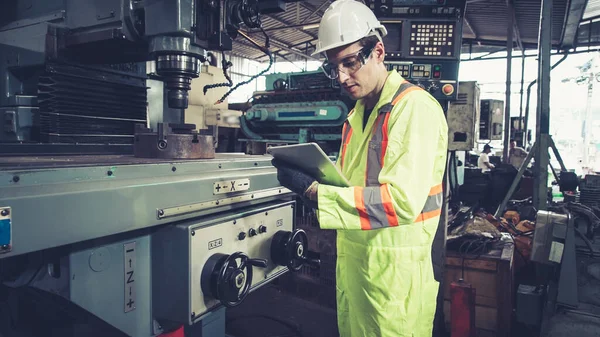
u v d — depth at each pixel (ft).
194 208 3.43
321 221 3.00
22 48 4.60
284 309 8.48
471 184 13.42
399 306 3.34
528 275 10.15
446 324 7.68
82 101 4.69
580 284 7.32
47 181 2.43
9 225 2.12
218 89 12.53
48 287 3.07
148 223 2.99
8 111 4.73
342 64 3.36
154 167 3.22
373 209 2.90
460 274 7.64
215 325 4.89
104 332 4.13
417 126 3.09
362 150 3.67
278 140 9.85
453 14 6.69
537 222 7.13
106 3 4.21
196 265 3.49
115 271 3.25
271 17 25.59
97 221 2.60
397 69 6.88
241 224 4.06
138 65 5.44
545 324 6.33
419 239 3.37
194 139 4.17
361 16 3.34
